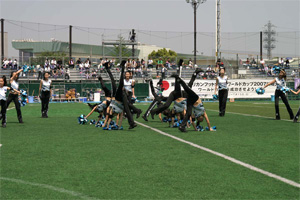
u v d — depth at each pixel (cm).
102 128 1310
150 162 731
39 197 522
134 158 770
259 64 4619
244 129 1259
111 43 4684
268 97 3919
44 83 1806
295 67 4634
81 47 4653
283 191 546
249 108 2492
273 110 2264
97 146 916
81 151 849
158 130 1244
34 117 1831
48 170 670
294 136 1085
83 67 4197
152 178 615
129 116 1217
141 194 534
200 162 730
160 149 871
